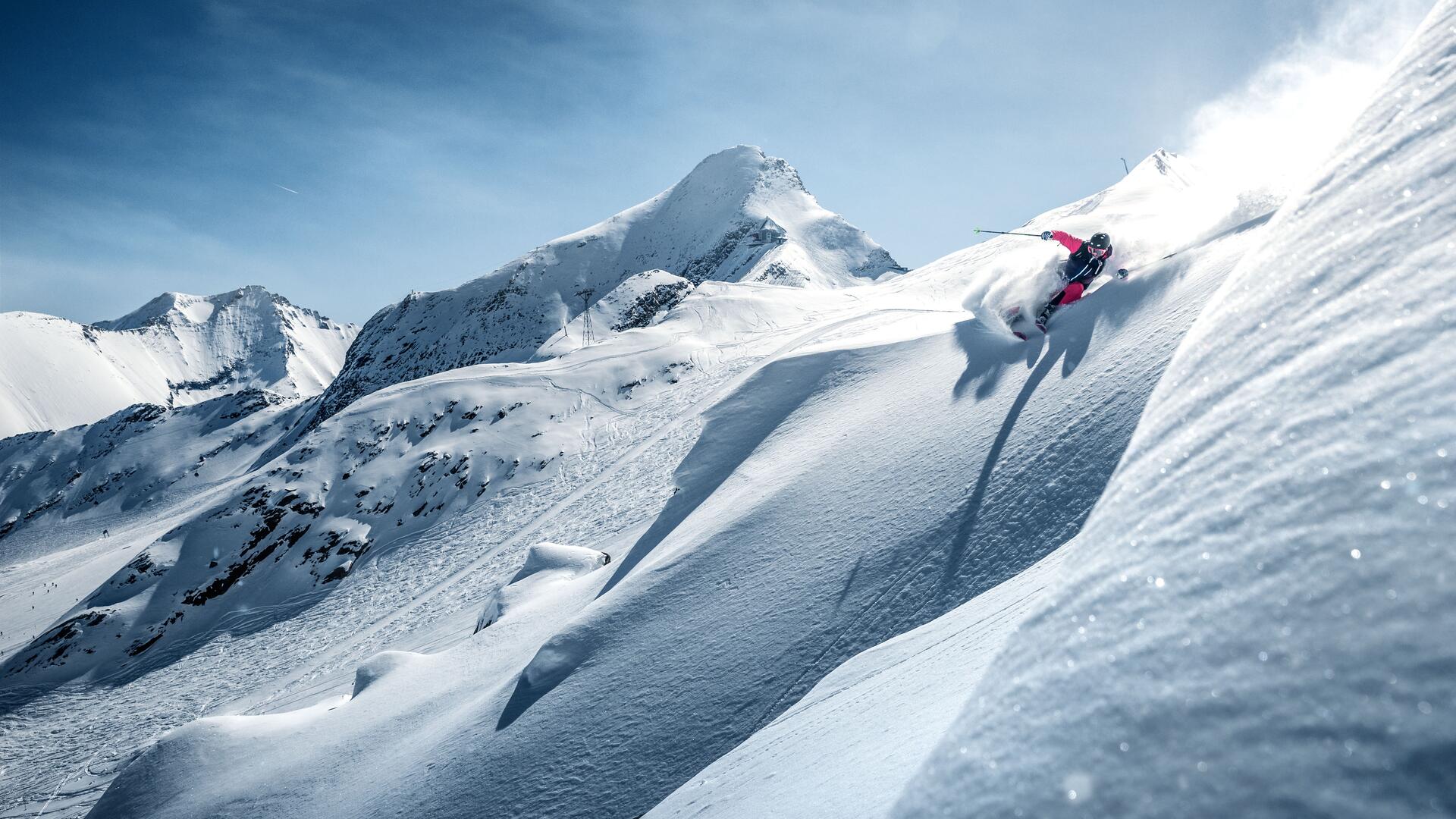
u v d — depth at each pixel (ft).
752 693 32.30
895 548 33.83
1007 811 2.77
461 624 110.93
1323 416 3.34
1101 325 36.78
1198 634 2.85
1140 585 3.39
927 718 13.80
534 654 49.01
